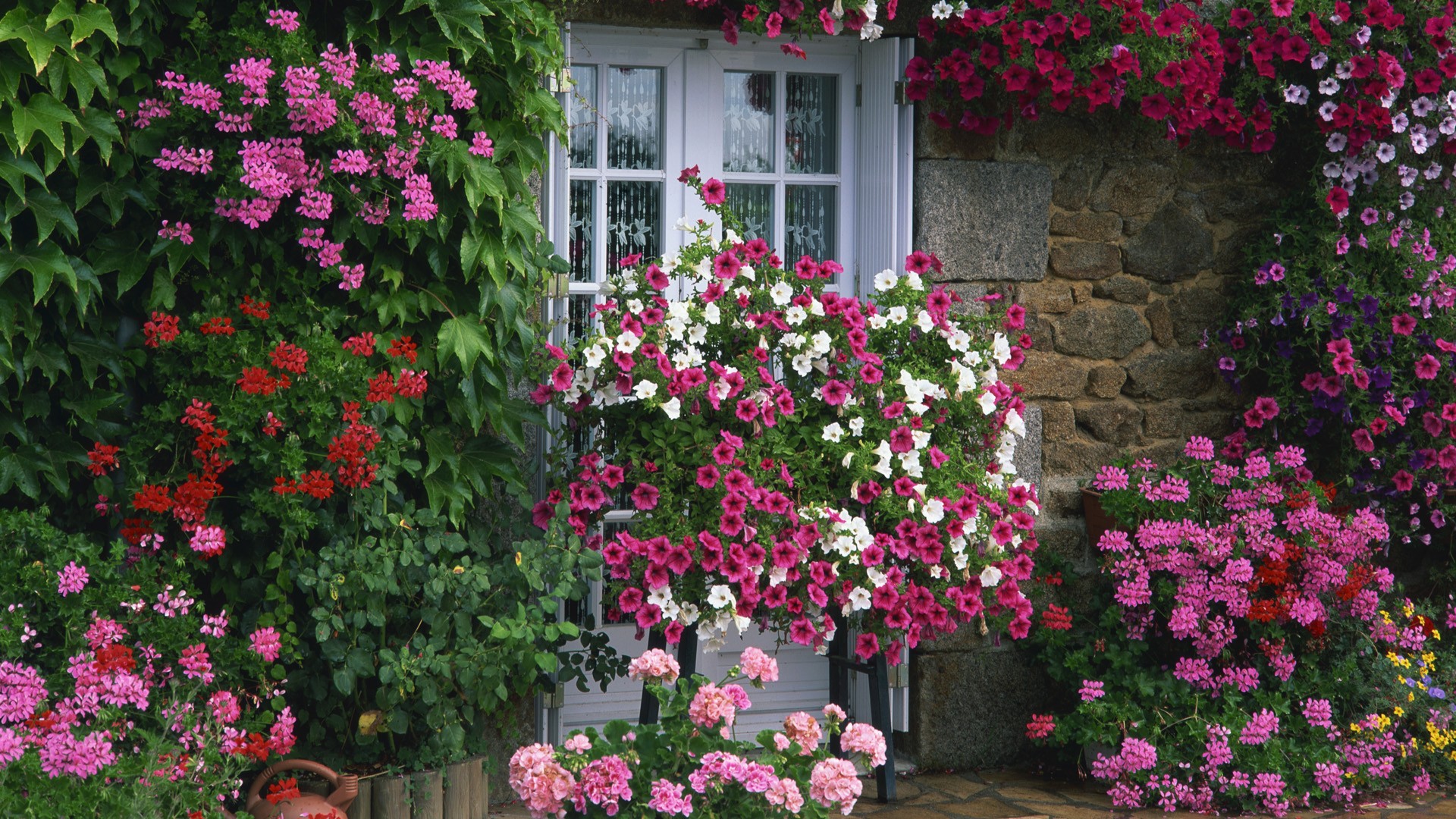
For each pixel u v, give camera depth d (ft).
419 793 10.81
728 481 11.62
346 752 11.16
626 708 13.93
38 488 10.54
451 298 11.66
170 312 11.19
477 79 11.60
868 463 12.01
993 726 14.40
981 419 12.92
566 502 12.05
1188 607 13.28
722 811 9.52
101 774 9.04
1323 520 13.58
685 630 12.14
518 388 12.66
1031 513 13.30
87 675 9.45
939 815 12.66
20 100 10.01
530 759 9.43
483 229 11.39
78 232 10.55
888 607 11.87
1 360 10.11
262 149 10.36
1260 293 15.02
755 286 12.57
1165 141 14.88
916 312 12.86
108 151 10.17
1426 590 16.03
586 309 13.78
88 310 10.77
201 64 10.66
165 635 10.05
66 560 9.92
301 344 10.79
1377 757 13.39
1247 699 13.65
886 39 13.92
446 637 10.84
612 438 12.51
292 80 10.18
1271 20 14.67
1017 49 13.51
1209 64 14.15
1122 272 14.96
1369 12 14.52
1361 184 15.12
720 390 11.73
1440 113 15.14
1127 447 15.08
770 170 14.38
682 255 12.40
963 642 14.25
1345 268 15.02
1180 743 13.08
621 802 9.61
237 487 11.02
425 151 11.02
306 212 10.64
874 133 14.19
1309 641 13.89
